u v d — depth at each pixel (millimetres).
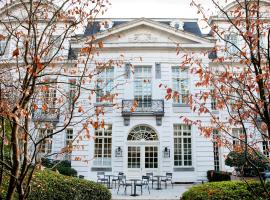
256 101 4082
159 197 13789
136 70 22094
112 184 18938
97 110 4586
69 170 18609
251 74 4629
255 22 4168
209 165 20594
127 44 21828
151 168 20609
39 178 7746
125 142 20859
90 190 9430
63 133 20594
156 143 20953
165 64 21984
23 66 3891
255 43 4098
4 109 3279
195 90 21297
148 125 21141
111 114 21156
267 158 4684
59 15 4379
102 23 6555
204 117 20891
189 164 20812
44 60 5070
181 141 21109
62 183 8406
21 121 4031
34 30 3695
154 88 21578
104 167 20438
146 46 21906
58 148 20219
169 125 21062
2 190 5445
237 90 4309
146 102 21500
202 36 22344
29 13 3809
